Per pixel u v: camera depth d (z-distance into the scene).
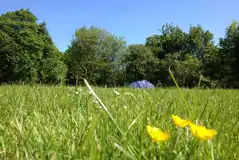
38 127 1.96
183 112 2.85
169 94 5.27
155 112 2.47
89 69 70.75
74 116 2.44
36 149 1.37
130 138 1.57
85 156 1.18
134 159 1.05
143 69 65.19
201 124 1.80
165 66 60.34
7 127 2.01
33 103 3.66
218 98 5.23
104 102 3.46
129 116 2.38
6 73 55.84
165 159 1.18
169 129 1.88
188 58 60.69
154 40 74.44
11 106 3.31
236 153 1.45
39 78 57.03
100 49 73.25
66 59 73.94
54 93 4.92
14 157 1.34
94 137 1.28
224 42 62.50
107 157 1.14
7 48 55.25
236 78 56.59
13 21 57.28
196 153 1.35
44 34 60.53
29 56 56.44
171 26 73.25
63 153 1.22
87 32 72.56
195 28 69.44
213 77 57.00
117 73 70.81
